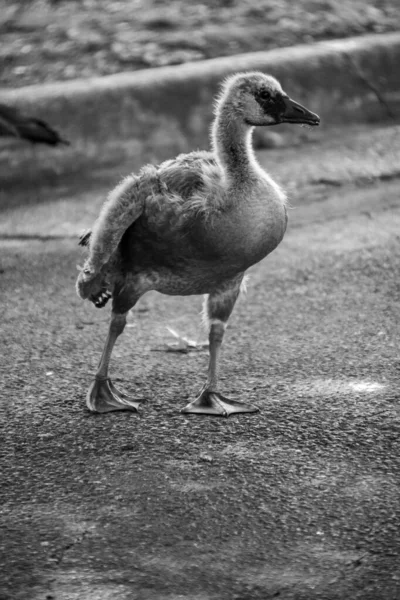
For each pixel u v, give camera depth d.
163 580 6.37
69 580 6.39
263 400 9.05
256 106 8.47
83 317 11.36
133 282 8.61
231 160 8.33
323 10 22.17
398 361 9.84
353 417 8.65
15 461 8.00
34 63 19.31
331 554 6.61
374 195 15.41
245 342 10.48
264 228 8.22
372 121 19.16
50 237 14.05
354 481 7.54
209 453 8.04
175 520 7.07
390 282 12.12
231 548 6.71
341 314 11.18
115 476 7.70
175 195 8.13
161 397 9.16
